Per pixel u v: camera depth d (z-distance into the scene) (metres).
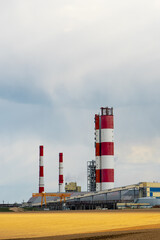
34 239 50.12
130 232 54.50
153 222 79.56
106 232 56.59
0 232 61.56
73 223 83.44
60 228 68.62
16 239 50.69
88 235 53.00
